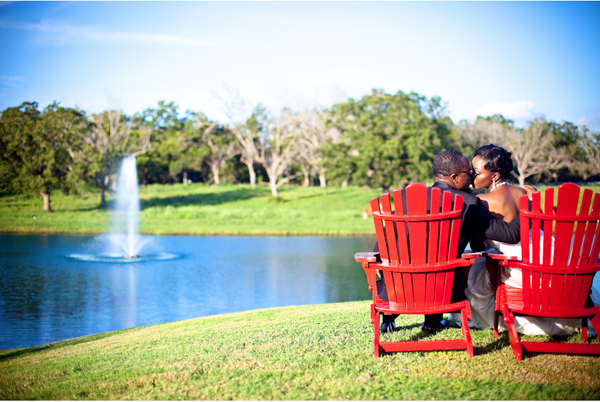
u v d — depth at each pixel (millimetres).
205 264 19516
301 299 12852
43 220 36156
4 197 51250
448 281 2959
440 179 3287
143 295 13258
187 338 4383
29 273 16812
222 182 80125
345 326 4059
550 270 2840
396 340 3432
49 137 42781
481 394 2439
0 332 9273
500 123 56875
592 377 2623
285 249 24734
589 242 2818
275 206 48250
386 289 3039
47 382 3182
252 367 3033
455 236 2893
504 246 3314
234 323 5254
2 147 41625
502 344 3199
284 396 2529
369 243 27516
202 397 2594
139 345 4379
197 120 68375
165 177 79750
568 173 52500
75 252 22469
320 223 37156
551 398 2383
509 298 3262
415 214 2854
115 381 3004
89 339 6059
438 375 2697
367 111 48969
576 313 2910
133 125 69125
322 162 50875
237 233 32062
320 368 2904
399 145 44281
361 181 46781
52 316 10727
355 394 2506
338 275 16984
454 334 3475
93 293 13539
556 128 50062
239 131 55500
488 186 3561
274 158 53562
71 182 42781
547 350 2912
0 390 3070
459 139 51188
